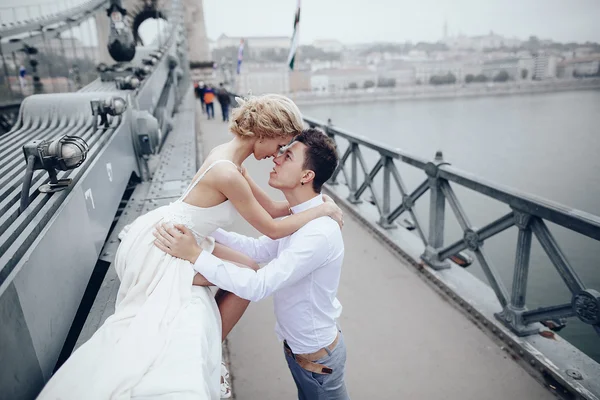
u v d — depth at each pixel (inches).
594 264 372.5
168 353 44.1
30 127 132.6
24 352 46.6
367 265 156.8
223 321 59.9
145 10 1518.2
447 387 94.5
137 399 39.8
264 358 106.8
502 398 90.7
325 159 54.2
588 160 946.7
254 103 52.4
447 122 2245.3
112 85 243.8
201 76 1887.3
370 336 113.8
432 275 141.7
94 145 103.3
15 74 538.9
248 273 52.6
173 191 148.7
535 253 428.5
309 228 53.7
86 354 45.6
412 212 161.5
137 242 55.0
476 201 646.5
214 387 47.4
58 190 69.2
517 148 1247.5
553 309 97.4
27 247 51.9
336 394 61.8
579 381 89.4
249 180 63.1
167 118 297.3
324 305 57.3
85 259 76.9
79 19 586.6
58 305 59.5
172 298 50.6
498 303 121.8
